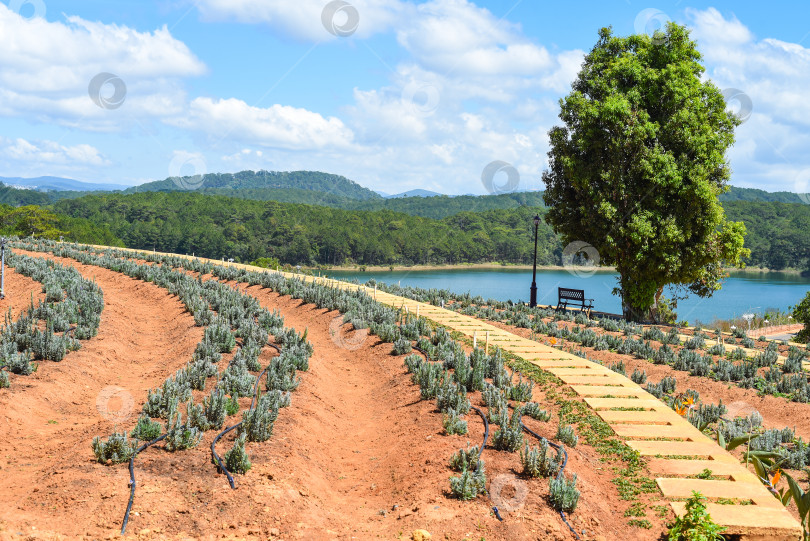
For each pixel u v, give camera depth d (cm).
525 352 1291
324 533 529
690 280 2267
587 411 897
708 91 2162
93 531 477
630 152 2089
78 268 2455
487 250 10975
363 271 9988
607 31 2344
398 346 1224
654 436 800
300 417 819
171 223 12419
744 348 1630
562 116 2303
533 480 630
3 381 880
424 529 538
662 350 1413
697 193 2005
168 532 490
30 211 7500
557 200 2417
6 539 442
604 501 620
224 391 834
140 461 606
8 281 1889
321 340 1455
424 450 711
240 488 566
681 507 599
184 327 1430
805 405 1112
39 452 690
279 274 2420
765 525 549
